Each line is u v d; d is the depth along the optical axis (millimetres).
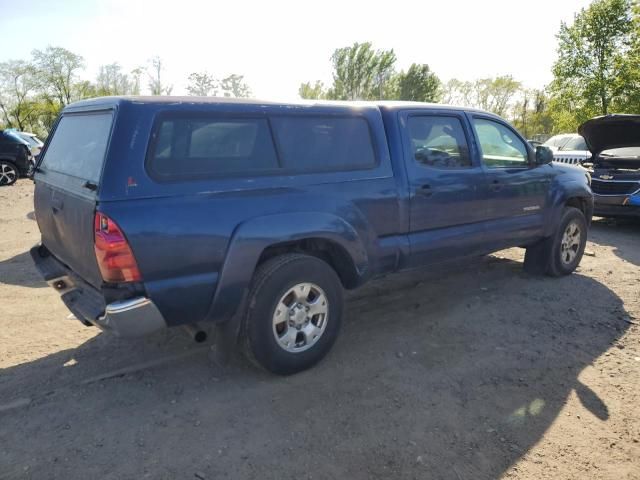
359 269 3691
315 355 3523
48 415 2977
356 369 3590
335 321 3586
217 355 3367
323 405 3123
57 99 51719
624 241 7871
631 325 4461
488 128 4859
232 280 3043
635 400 3246
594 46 20703
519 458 2666
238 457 2631
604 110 20906
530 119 56781
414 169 4070
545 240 5609
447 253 4461
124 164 2709
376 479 2486
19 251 6727
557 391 3342
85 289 3178
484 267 6172
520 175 5031
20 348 3842
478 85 60594
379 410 3078
